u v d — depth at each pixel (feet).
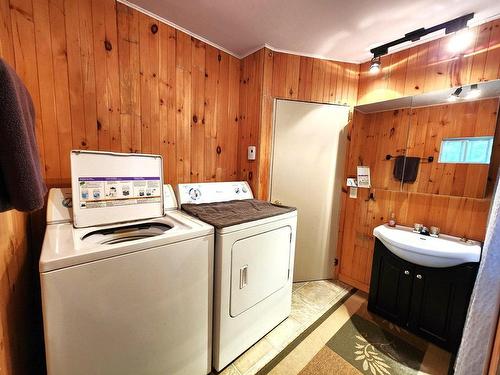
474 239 5.24
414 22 5.17
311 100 7.01
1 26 3.25
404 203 6.32
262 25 5.58
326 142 7.25
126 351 3.26
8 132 1.80
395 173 6.48
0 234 2.54
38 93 4.15
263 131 6.77
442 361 4.74
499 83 4.72
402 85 6.27
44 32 4.09
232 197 6.56
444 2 4.48
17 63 3.87
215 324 4.34
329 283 7.72
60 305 2.68
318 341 5.23
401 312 5.71
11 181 1.86
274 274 5.36
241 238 4.44
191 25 5.69
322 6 4.79
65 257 2.67
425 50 5.80
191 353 4.02
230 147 7.38
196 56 6.20
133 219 4.57
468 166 5.30
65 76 4.39
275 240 5.25
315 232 7.58
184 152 6.28
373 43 6.14
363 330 5.60
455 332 4.87
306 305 6.54
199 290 4.00
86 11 4.48
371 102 6.94
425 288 5.27
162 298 3.53
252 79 6.89
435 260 4.86
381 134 6.74
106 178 4.26
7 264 2.76
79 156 3.99
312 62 6.89
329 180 7.45
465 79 5.24
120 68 5.00
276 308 5.55
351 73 7.20
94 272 2.89
